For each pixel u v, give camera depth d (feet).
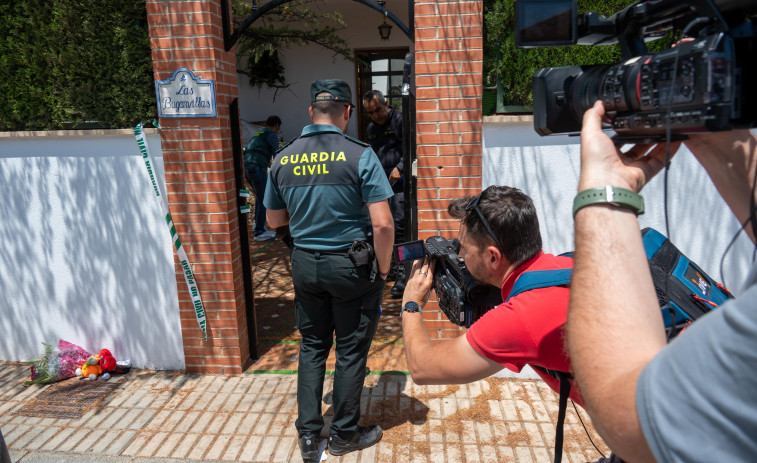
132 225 12.76
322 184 8.90
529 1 3.55
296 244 9.40
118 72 12.50
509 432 10.53
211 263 12.52
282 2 12.00
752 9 2.50
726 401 1.75
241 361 13.01
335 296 9.32
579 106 3.49
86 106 12.77
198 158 12.08
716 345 1.80
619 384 2.13
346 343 9.66
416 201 12.28
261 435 10.64
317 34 22.70
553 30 3.58
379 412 11.25
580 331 2.35
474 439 10.34
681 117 2.61
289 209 9.37
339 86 9.43
